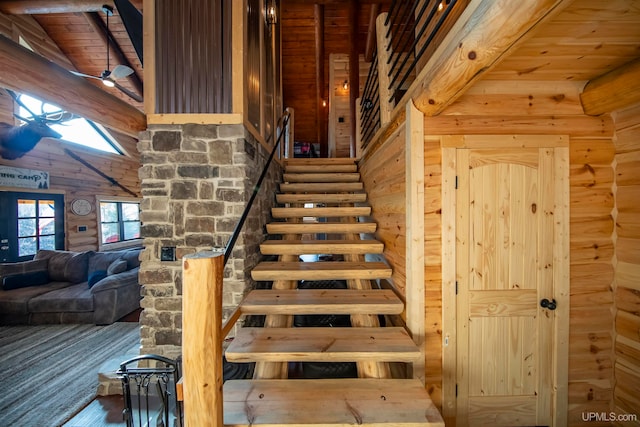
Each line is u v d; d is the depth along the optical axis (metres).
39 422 1.92
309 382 1.36
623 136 1.68
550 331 1.73
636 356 1.61
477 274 1.73
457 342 1.72
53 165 5.30
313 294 1.97
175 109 2.20
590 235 1.74
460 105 1.72
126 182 7.06
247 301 1.82
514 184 1.72
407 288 1.82
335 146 6.14
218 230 2.18
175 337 2.16
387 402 1.23
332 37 5.87
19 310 3.49
